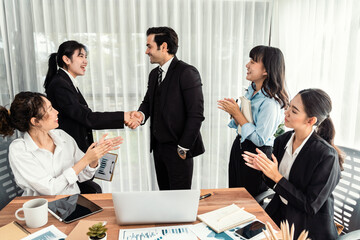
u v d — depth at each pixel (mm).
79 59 1897
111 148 1457
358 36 1877
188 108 1816
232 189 1404
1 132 1306
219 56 2664
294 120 1281
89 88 2615
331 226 1268
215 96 2744
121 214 1041
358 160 1348
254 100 1758
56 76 1850
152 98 1990
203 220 1089
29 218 1031
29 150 1354
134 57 2584
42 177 1334
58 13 2453
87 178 1525
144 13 2525
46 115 1326
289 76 2602
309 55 2365
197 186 2883
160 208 1043
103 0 2480
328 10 2146
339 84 2064
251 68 1694
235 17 2645
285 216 1410
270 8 2627
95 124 1910
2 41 2404
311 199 1195
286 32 2605
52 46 2502
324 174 1209
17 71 2486
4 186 1603
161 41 1809
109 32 2531
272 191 1551
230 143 2875
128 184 2812
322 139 1302
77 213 1152
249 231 1028
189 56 2611
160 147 1982
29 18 2445
